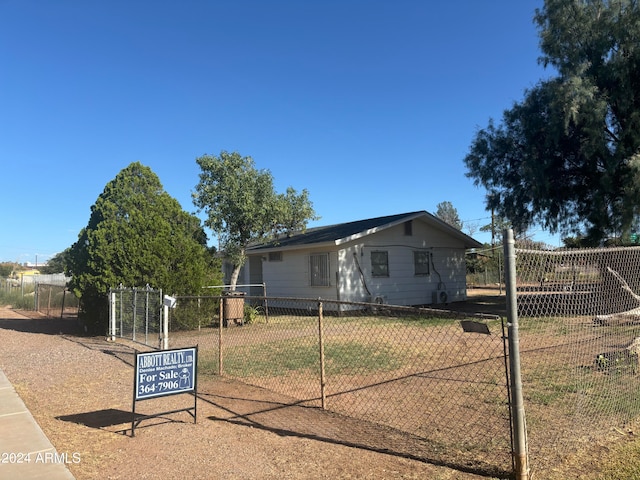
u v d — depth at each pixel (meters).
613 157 14.52
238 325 14.64
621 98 14.60
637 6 14.45
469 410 5.60
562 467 3.99
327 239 18.27
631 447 4.36
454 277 21.75
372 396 6.41
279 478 4.05
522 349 8.55
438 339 10.84
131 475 4.18
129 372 8.53
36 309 24.11
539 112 16.75
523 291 5.53
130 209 14.93
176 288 13.36
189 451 4.73
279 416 5.79
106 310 13.68
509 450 4.38
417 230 20.52
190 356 5.62
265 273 21.97
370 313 17.45
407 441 4.77
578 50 15.36
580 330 7.80
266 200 16.66
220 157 16.73
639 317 8.31
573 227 17.94
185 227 15.39
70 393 7.11
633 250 5.43
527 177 16.39
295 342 10.94
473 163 18.73
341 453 4.55
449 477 3.94
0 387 7.37
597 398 5.71
